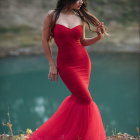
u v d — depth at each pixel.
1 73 18.89
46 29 3.84
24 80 17.95
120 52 23.69
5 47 23.94
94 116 3.80
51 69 3.87
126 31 27.77
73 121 3.81
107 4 31.36
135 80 17.89
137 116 13.88
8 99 15.33
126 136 5.05
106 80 18.00
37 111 13.52
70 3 3.73
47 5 30.39
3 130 4.85
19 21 28.44
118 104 15.21
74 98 3.82
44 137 3.87
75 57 3.74
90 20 3.89
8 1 29.84
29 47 24.08
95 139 3.78
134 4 31.92
